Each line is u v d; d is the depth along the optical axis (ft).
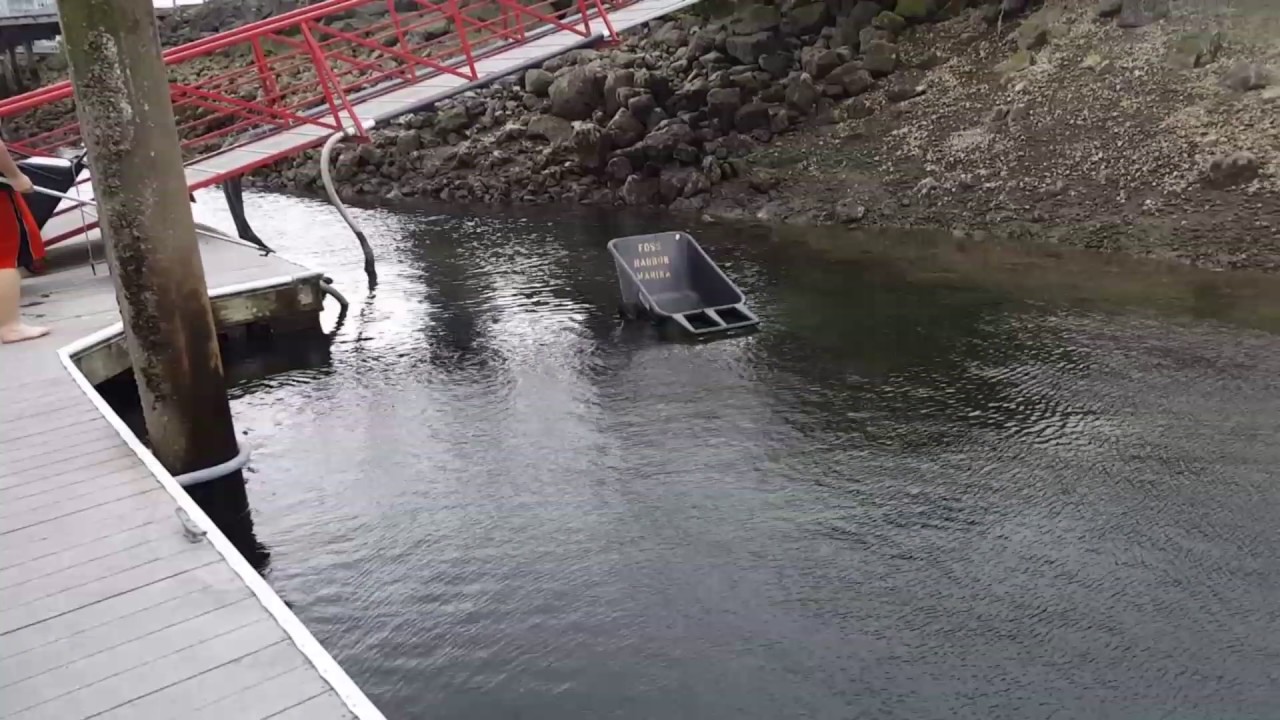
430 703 12.10
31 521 12.84
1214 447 17.89
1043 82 39.96
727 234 36.86
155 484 13.88
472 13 65.87
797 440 19.03
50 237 26.94
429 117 54.85
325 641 13.39
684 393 21.68
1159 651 12.53
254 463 18.93
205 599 11.06
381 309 29.32
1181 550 14.75
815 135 43.50
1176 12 39.40
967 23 45.98
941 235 34.37
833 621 13.41
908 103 42.88
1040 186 35.19
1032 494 16.60
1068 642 12.78
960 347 23.58
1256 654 12.40
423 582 14.74
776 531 15.76
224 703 9.34
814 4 49.16
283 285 25.98
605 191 45.24
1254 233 29.30
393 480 18.10
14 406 16.85
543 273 32.76
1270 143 32.19
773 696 12.00
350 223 33.06
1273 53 35.50
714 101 45.19
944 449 18.39
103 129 15.74
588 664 12.73
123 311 17.10
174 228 16.71
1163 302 25.86
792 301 27.99
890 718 11.56
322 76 30.86
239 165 30.01
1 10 94.73
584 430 19.99
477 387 22.67
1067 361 22.31
